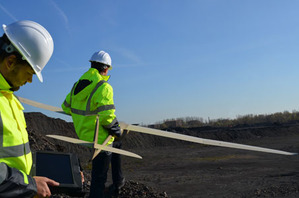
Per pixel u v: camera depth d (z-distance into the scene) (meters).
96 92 3.75
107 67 4.21
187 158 14.41
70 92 4.18
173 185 8.11
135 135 22.31
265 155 14.29
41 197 1.53
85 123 3.83
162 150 19.33
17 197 1.40
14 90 1.69
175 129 27.55
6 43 1.64
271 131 29.06
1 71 1.62
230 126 36.91
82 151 16.44
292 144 18.88
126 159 14.43
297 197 6.18
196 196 6.82
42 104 4.00
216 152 16.50
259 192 6.82
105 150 3.56
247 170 10.17
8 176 1.38
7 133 1.50
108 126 3.74
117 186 5.32
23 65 1.66
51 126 18.53
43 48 1.74
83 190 1.87
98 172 3.89
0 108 1.50
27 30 1.70
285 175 8.85
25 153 1.65
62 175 1.86
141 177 9.45
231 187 7.59
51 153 2.00
